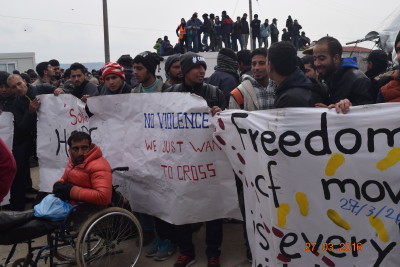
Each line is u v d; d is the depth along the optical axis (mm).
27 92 5270
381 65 4152
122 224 3533
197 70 3365
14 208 5246
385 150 2307
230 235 4301
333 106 2422
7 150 2992
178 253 3895
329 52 2785
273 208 2564
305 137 2457
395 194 2305
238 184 3467
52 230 3262
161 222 3750
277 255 2572
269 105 3420
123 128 3869
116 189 4035
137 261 3617
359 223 2389
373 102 2734
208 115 3160
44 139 4773
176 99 3316
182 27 17516
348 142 2371
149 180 3629
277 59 2627
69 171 3477
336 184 2416
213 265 3451
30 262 3350
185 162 3293
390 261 2342
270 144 2553
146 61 4102
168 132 3393
